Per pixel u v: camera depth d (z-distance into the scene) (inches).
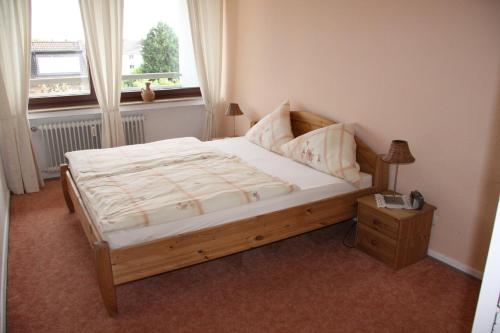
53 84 164.9
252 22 168.2
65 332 80.6
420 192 111.1
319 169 121.9
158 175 109.7
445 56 98.3
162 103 185.5
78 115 164.7
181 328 82.2
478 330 33.0
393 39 110.1
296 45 146.7
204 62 185.3
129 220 82.4
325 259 109.3
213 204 91.9
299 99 150.3
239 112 173.5
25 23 141.3
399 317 86.0
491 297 31.4
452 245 104.7
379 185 118.8
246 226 96.6
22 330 80.8
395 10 108.2
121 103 175.9
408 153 100.0
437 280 99.6
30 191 154.7
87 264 106.0
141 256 84.1
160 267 87.2
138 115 179.6
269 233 101.3
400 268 104.6
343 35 125.9
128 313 86.7
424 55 103.0
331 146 120.7
